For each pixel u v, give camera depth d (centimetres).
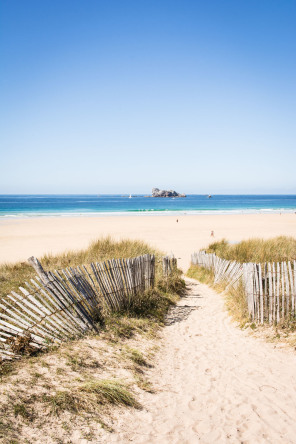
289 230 2881
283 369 399
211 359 454
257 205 9338
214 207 7975
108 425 290
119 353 434
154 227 3150
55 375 348
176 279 943
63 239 2328
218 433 291
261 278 558
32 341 406
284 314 537
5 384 312
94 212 5606
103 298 561
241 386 372
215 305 758
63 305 474
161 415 315
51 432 266
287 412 317
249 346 486
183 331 582
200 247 1980
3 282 735
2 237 2414
